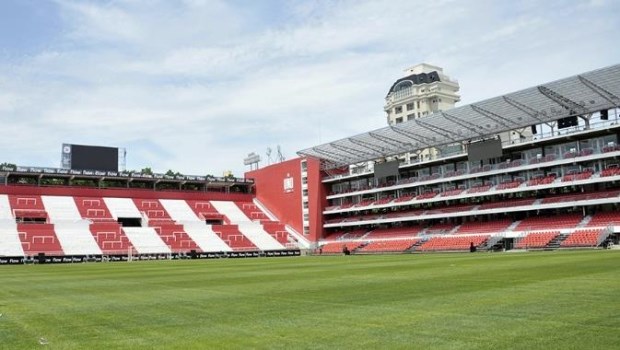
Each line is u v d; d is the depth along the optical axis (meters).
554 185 64.81
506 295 13.98
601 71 52.84
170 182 103.38
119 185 101.06
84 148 93.88
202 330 10.50
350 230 94.88
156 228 86.25
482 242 65.75
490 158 72.38
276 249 86.81
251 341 9.23
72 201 89.50
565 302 12.23
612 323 9.56
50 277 31.03
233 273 30.03
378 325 10.28
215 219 97.38
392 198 86.44
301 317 11.67
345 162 94.06
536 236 61.38
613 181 63.59
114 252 75.50
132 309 14.10
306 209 96.31
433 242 72.31
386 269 28.81
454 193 76.25
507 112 66.62
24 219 83.38
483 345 8.27
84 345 9.41
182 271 34.50
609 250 44.56
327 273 27.11
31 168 87.88
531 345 8.14
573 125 65.19
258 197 108.69
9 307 15.45
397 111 144.00
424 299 13.95
